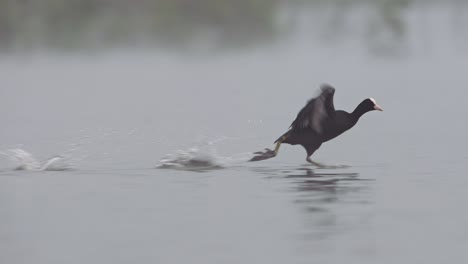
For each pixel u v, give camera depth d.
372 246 20.70
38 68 110.56
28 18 137.75
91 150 39.03
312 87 79.00
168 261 19.61
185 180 30.16
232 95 73.19
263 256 19.91
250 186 28.75
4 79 94.19
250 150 38.91
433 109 58.34
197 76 96.94
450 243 20.95
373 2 158.88
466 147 38.78
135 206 25.58
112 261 19.67
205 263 19.42
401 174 31.36
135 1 146.62
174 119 54.56
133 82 90.50
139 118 55.44
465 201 25.94
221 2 144.25
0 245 21.22
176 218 23.89
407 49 128.62
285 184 29.19
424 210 24.69
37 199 26.84
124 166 33.81
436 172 31.73
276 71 100.75
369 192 27.56
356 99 66.62
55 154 37.78
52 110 61.56
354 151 38.25
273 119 53.28
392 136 43.59
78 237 21.89
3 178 31.02
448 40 140.38
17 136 45.22
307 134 33.19
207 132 46.75
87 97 73.50
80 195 27.45
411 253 20.09
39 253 20.44
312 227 22.64
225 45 145.38
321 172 31.98
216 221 23.47
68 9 141.12
